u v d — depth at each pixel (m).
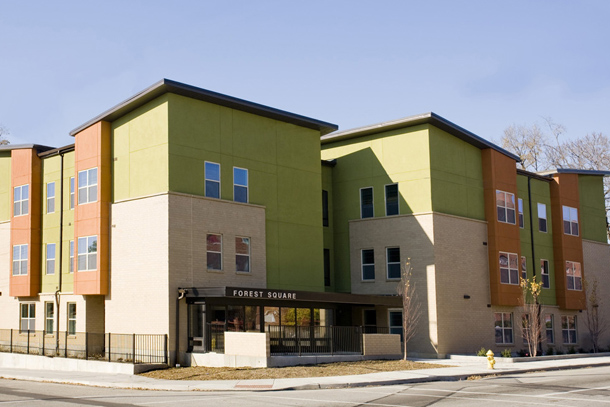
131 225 30.69
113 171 32.12
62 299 34.56
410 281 35.81
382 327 34.94
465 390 20.95
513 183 41.84
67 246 34.88
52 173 36.44
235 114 32.72
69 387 22.62
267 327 30.38
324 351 31.12
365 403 17.64
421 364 29.84
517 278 40.56
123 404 17.42
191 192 30.23
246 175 32.75
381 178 37.84
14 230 37.22
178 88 29.78
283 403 17.66
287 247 34.09
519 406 16.92
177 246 29.22
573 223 47.94
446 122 36.66
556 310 45.56
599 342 48.91
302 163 35.78
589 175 50.62
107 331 31.00
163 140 29.84
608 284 50.84
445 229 36.31
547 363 32.34
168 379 24.41
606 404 17.27
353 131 38.50
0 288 37.94
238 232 31.84
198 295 28.33
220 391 21.12
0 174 38.91
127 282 30.42
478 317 37.66
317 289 35.22
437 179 36.47
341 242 38.88
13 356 32.75
